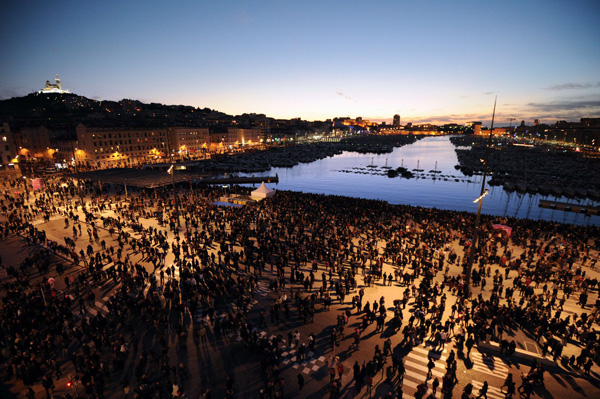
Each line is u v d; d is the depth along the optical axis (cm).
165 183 6025
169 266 3022
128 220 4362
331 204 5772
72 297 2473
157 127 13900
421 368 1772
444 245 3616
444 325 2114
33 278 2794
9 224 4066
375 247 3531
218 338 2003
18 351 1758
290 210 5131
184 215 4725
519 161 15162
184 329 2088
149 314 2111
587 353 1728
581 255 3409
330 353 1873
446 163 16688
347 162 17012
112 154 11575
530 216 6806
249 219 4431
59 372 1694
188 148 15812
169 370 1617
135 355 1844
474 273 2688
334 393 1497
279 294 2545
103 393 1565
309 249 3316
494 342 1934
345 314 2214
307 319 2192
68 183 7106
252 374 1706
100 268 2816
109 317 2122
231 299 2461
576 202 8262
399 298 2497
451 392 1600
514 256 3372
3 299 2209
